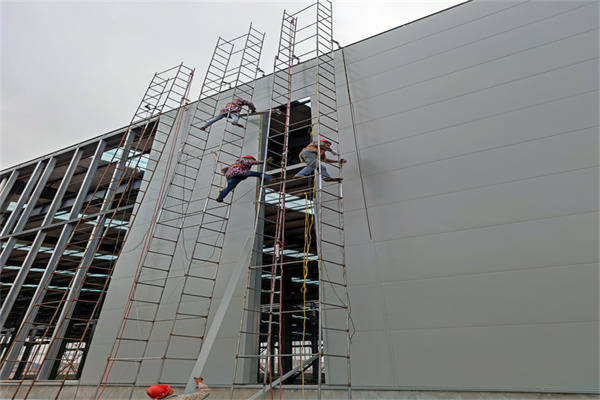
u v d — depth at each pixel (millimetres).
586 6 7039
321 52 9781
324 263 7137
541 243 5730
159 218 9789
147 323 8258
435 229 6535
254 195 8633
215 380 6977
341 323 6484
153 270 8930
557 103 6531
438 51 8180
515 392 5074
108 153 13836
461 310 5816
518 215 6043
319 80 9391
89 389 7953
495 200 6301
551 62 6895
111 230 12602
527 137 6516
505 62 7328
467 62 7723
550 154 6223
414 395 5566
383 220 7023
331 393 6047
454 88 7594
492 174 6512
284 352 10836
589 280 5250
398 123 7812
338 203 7562
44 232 12164
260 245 8109
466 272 6023
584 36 6809
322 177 7418
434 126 7414
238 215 8578
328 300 6797
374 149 7809
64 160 14516
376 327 6230
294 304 12781
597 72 6426
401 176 7258
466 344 5594
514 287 5645
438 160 7066
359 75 8906
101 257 13898
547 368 5043
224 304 7031
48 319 15938
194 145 10648
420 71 8156
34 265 15562
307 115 10734
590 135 6055
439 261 6273
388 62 8680
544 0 7508
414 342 5902
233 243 8258
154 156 11305
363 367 6039
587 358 4887
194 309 7918
